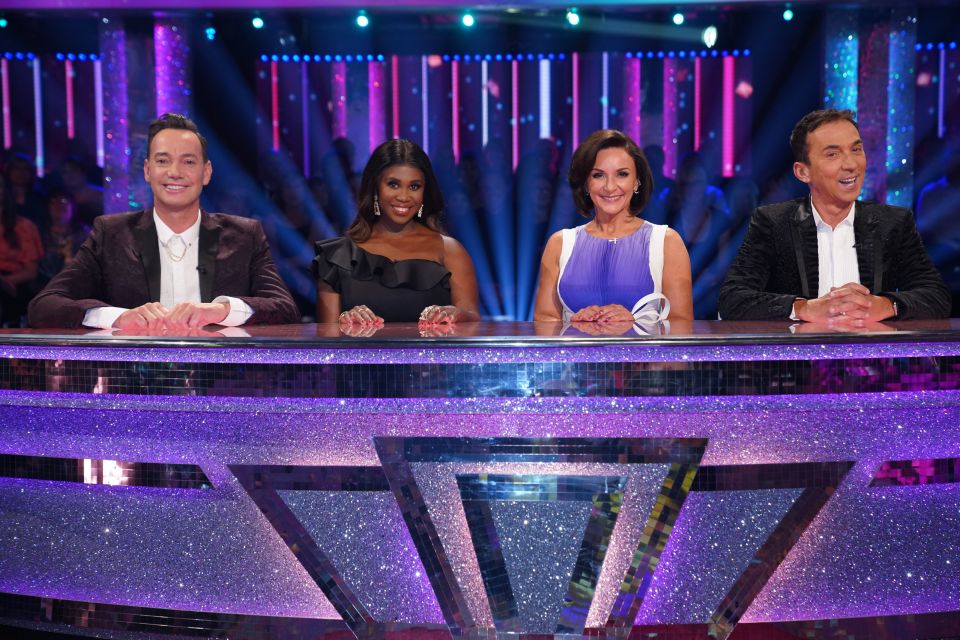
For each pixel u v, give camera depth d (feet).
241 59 27.45
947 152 26.25
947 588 5.82
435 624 5.75
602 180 8.76
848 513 5.73
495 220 24.38
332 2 21.47
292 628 5.86
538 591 5.67
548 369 5.50
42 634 6.40
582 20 26.18
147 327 6.85
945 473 5.76
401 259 9.61
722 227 22.70
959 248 23.22
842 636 5.76
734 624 5.66
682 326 6.52
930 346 5.66
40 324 7.55
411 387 5.55
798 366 5.54
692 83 28.55
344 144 23.93
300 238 23.20
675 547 5.67
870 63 22.15
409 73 29.17
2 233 21.83
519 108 29.53
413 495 5.65
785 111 27.94
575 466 5.60
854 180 7.93
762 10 22.21
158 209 8.35
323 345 5.46
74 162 23.54
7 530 6.27
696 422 5.60
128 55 22.79
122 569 6.08
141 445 5.98
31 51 26.73
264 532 5.87
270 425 5.78
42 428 6.14
